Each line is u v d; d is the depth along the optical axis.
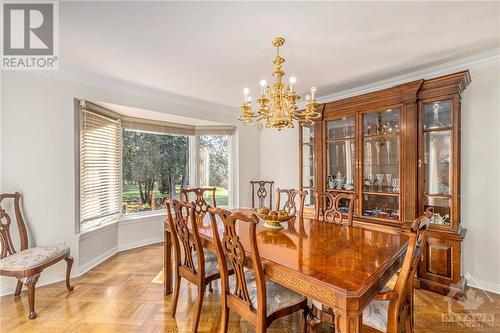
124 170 3.86
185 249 2.03
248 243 1.74
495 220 2.44
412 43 2.16
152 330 1.89
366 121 3.08
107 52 2.29
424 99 2.57
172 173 4.43
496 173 2.44
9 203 2.47
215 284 2.61
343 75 2.90
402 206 2.70
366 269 1.33
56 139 2.72
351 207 2.44
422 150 2.60
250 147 4.80
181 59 2.44
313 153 3.63
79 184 2.97
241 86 3.24
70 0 1.57
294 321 2.04
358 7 1.65
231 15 1.73
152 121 4.09
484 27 1.92
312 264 1.39
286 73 2.84
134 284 2.62
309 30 1.93
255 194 4.82
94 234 3.14
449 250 2.38
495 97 2.44
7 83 2.45
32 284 2.03
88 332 1.85
